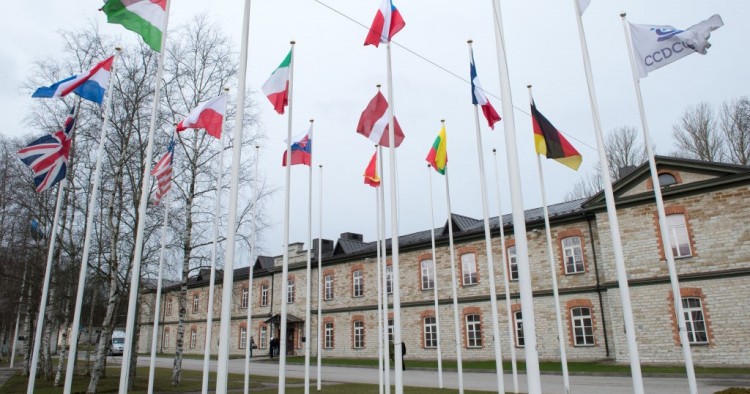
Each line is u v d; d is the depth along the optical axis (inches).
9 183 912.3
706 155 1363.2
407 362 1212.5
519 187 300.4
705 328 851.4
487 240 518.3
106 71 406.9
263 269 1770.4
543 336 1069.1
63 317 1070.4
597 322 1007.0
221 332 312.7
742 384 642.2
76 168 825.5
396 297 389.1
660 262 909.2
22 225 877.8
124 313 958.4
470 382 788.6
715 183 874.8
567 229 1082.7
